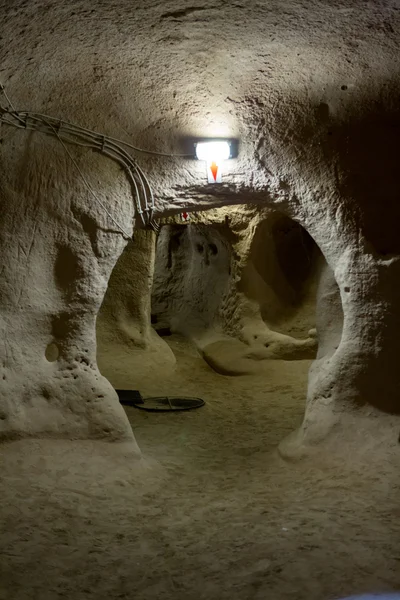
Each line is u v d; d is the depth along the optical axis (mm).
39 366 4742
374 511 3934
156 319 10969
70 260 4758
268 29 3732
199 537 3715
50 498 4094
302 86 4570
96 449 4699
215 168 4656
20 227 4641
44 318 4746
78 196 4719
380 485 4273
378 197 4781
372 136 4773
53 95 4496
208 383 8164
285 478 4586
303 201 4824
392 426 4668
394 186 4789
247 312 9109
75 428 4723
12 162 4582
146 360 8508
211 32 3744
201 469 5016
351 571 3238
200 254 10391
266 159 4762
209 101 4609
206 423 6480
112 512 4047
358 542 3537
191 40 3840
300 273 9594
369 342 4746
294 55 4129
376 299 4719
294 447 4895
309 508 4047
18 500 4008
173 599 3041
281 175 4781
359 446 4660
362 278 4746
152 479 4637
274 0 3391
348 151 4762
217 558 3443
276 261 9461
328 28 3740
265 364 8531
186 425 6398
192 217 8930
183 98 4578
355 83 4559
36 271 4703
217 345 9070
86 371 4859
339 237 4797
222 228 9180
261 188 4824
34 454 4516
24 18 3475
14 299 4664
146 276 8844
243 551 3514
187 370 8688
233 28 3701
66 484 4305
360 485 4312
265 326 9055
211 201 4934
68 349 4828
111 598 3047
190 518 4000
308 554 3432
